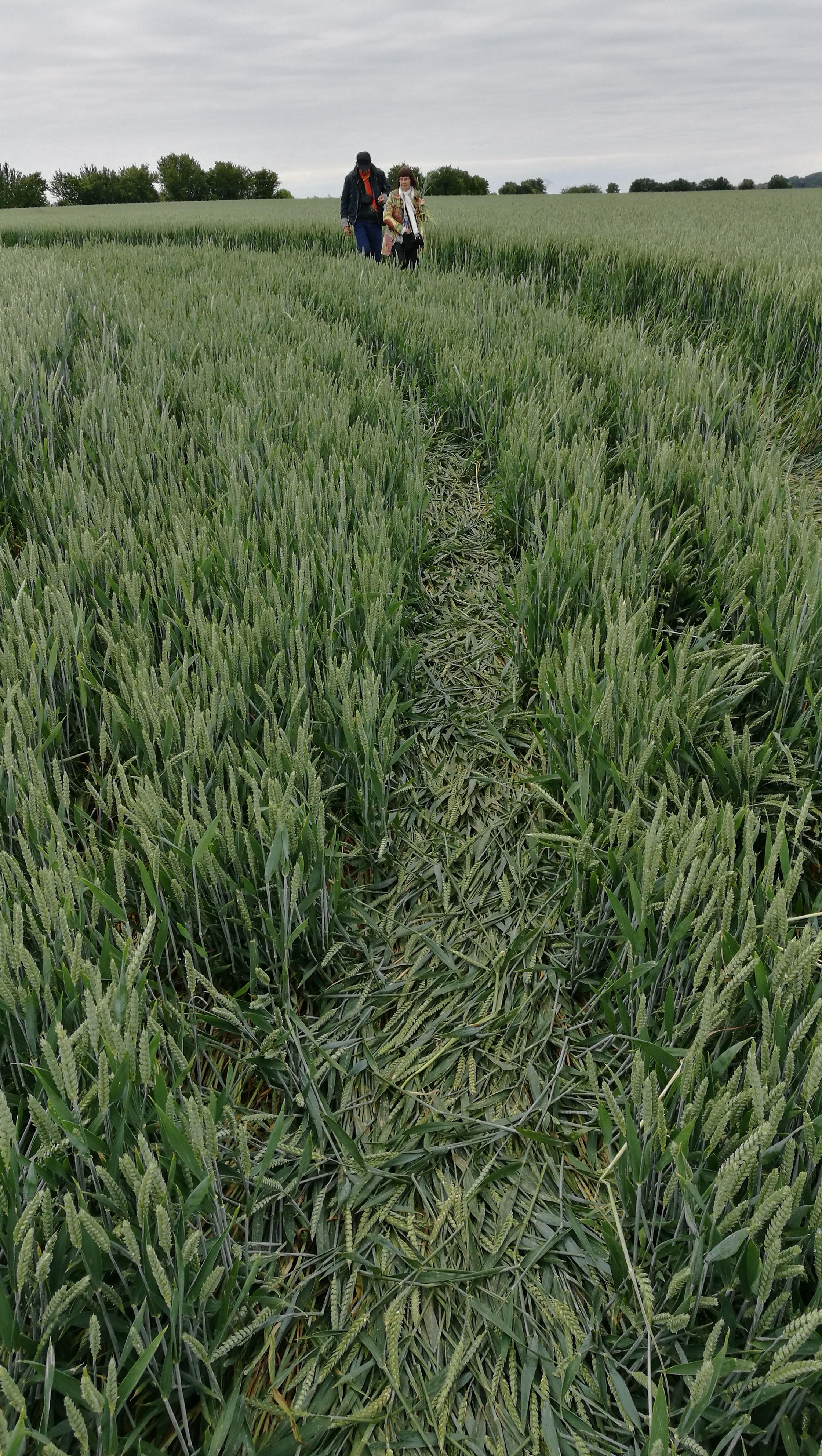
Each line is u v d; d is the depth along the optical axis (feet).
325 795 7.51
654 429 13.51
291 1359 4.50
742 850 6.88
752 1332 3.76
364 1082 5.93
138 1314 3.48
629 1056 5.75
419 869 7.68
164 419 13.42
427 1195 5.19
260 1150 5.36
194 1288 3.93
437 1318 4.67
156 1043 4.55
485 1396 4.38
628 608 8.71
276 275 29.94
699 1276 3.87
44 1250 3.78
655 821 5.23
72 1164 4.33
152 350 17.16
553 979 6.63
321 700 7.82
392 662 9.44
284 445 12.87
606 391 16.02
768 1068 4.09
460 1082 5.85
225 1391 4.32
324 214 78.48
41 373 14.76
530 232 41.68
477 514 14.89
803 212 69.51
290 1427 4.14
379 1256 4.92
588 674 7.51
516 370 16.98
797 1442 3.69
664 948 5.69
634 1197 4.59
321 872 6.29
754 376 20.03
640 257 29.94
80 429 12.81
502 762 8.98
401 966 6.77
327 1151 5.40
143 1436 4.07
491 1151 5.47
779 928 4.72
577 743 6.70
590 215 67.00
